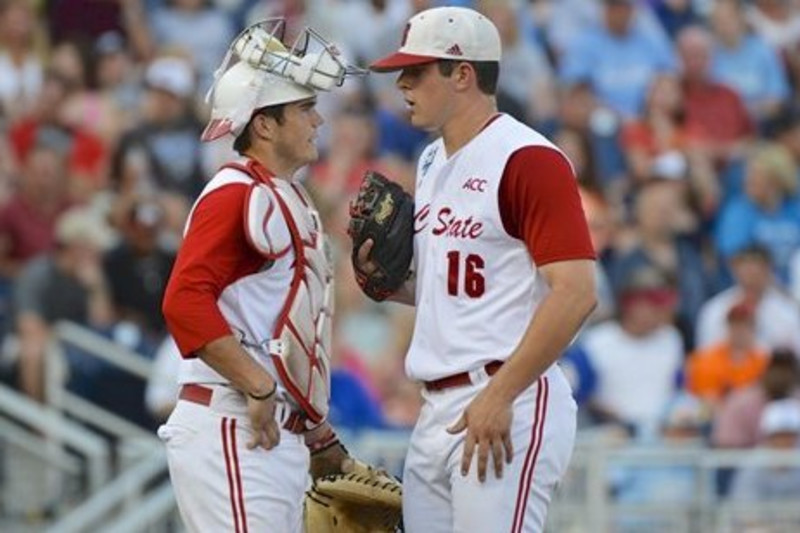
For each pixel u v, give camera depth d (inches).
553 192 875.4
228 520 883.4
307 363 895.7
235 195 880.3
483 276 893.2
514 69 2079.2
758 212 2015.3
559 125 2049.7
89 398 1638.8
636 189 1978.3
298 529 906.1
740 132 2166.6
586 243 875.4
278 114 898.1
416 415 1640.0
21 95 1994.3
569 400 904.9
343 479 941.8
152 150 1891.0
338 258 1695.4
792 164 2038.6
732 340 1768.0
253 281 886.4
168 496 1503.4
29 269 1697.8
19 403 1582.2
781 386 1648.6
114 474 1558.8
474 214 891.4
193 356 874.8
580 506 1494.8
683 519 1513.3
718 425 1664.6
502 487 884.6
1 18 2039.9
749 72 2229.3
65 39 2086.6
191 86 1942.7
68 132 1937.7
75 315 1695.4
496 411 871.7
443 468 903.1
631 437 1691.7
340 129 1946.4
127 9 2112.5
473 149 895.7
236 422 885.8
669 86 2154.3
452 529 909.8
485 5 2075.5
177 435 892.0
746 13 2271.2
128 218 1731.1
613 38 2162.9
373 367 1653.5
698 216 1996.8
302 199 906.1
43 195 1820.9
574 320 869.2
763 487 1528.1
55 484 1566.2
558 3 2185.0
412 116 906.7
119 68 2028.8
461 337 895.1
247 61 896.9
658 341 1732.3
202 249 874.1
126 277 1722.4
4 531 1562.5
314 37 909.2
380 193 924.6
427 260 908.6
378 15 2081.7
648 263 1852.9
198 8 2134.6
